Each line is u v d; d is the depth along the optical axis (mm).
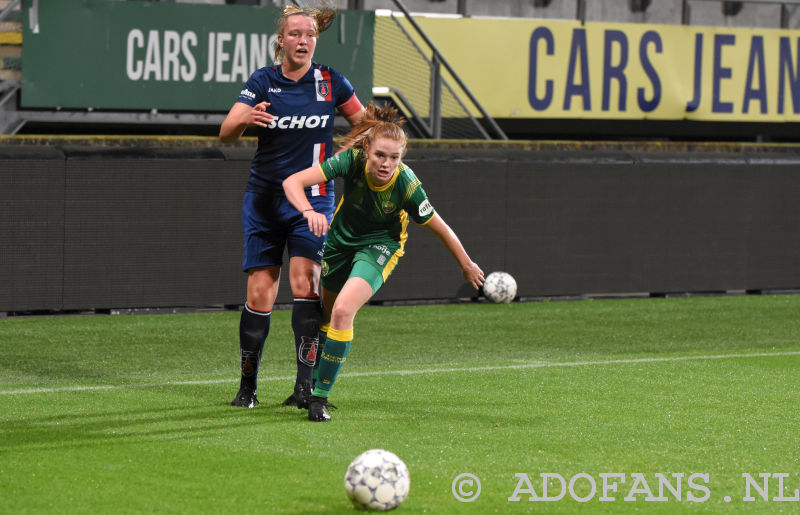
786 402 28609
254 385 27188
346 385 30000
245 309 26734
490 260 48500
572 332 41062
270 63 47688
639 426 25516
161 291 43719
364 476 18781
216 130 53969
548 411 26984
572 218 49750
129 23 45594
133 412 26188
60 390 28984
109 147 43156
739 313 46938
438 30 55188
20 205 41281
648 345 38406
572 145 50562
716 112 60094
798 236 53906
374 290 25016
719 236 52344
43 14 44375
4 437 23547
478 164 47969
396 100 52500
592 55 57875
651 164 50875
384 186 24281
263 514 18609
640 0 65938
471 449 23109
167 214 43562
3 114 44844
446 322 42781
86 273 42531
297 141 26188
